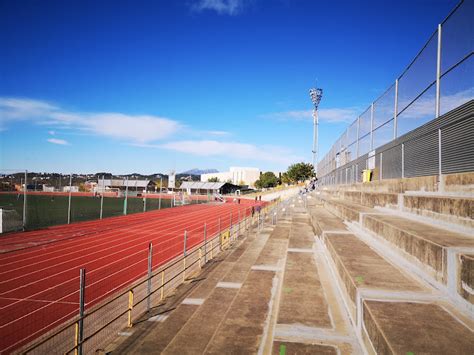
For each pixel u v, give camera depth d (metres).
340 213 15.56
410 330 3.52
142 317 8.62
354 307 5.16
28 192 85.44
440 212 7.03
